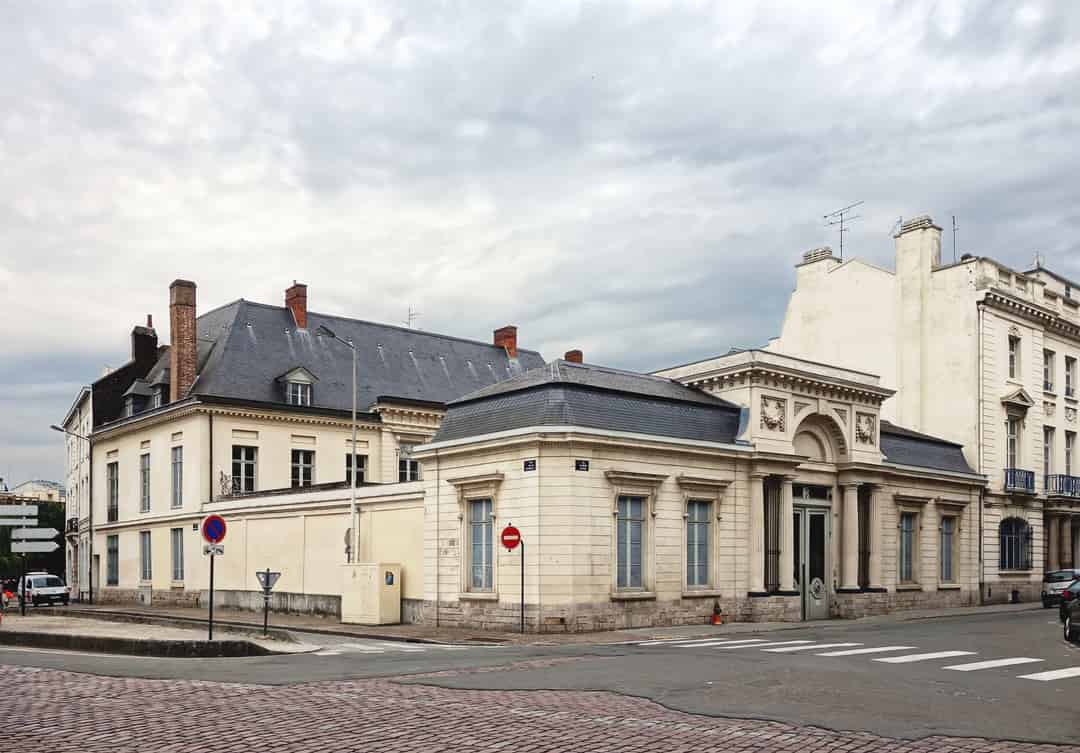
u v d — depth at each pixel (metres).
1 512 32.12
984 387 41.69
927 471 36.72
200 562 40.50
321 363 47.41
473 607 26.22
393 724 9.95
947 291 43.00
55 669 14.88
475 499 26.73
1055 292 46.91
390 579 28.86
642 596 25.64
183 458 42.31
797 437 31.42
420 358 52.03
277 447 43.31
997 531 41.53
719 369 29.70
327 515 33.38
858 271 46.31
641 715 10.59
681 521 27.03
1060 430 46.66
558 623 24.08
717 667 14.91
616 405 26.25
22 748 8.78
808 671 14.33
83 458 58.44
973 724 10.41
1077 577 37.94
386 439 46.47
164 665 15.70
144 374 51.16
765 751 8.93
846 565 32.25
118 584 48.31
